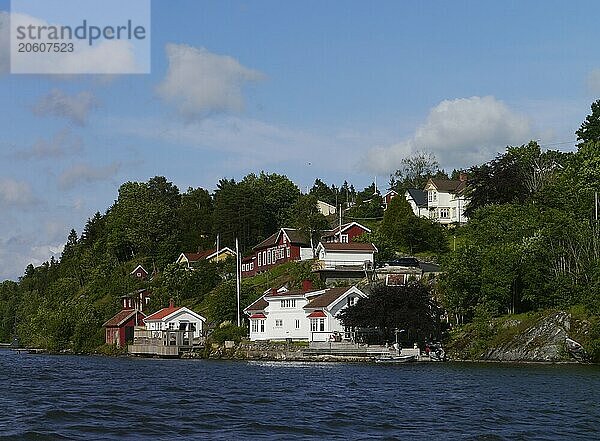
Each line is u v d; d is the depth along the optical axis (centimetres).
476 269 12444
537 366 10312
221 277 19512
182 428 4469
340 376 8694
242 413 5153
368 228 19112
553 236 12281
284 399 6069
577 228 12169
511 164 16375
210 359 13888
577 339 10944
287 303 14000
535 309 12056
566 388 7038
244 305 15350
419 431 4438
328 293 13650
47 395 6438
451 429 4516
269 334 14175
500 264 12162
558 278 11875
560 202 14025
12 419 4812
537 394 6488
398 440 4122
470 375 8712
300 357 12569
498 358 11512
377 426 4622
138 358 15175
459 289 12519
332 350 12269
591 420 4900
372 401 5941
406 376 8625
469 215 16862
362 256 15900
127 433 4275
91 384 7712
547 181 16200
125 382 7956
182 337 14762
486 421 4834
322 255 15950
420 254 16850
